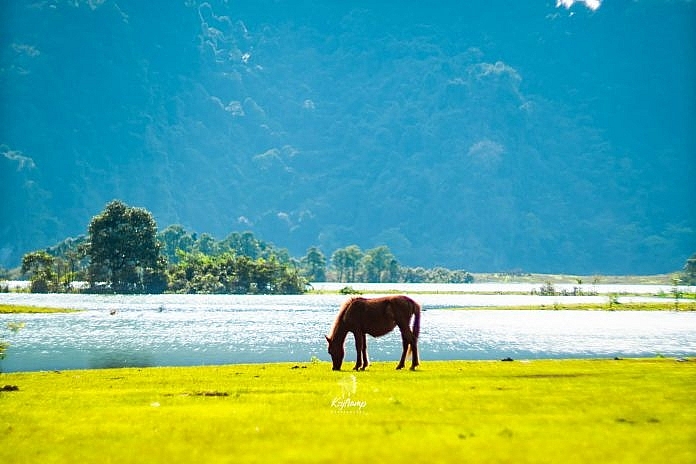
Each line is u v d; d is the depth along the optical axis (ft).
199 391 207.72
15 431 152.05
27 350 455.63
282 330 623.36
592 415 159.22
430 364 294.05
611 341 527.40
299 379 236.02
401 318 260.01
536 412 163.12
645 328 649.61
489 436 136.56
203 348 474.90
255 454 124.98
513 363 299.79
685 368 272.31
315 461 119.55
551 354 440.86
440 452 124.36
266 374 256.93
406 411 163.84
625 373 250.98
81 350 457.68
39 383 241.96
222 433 141.59
